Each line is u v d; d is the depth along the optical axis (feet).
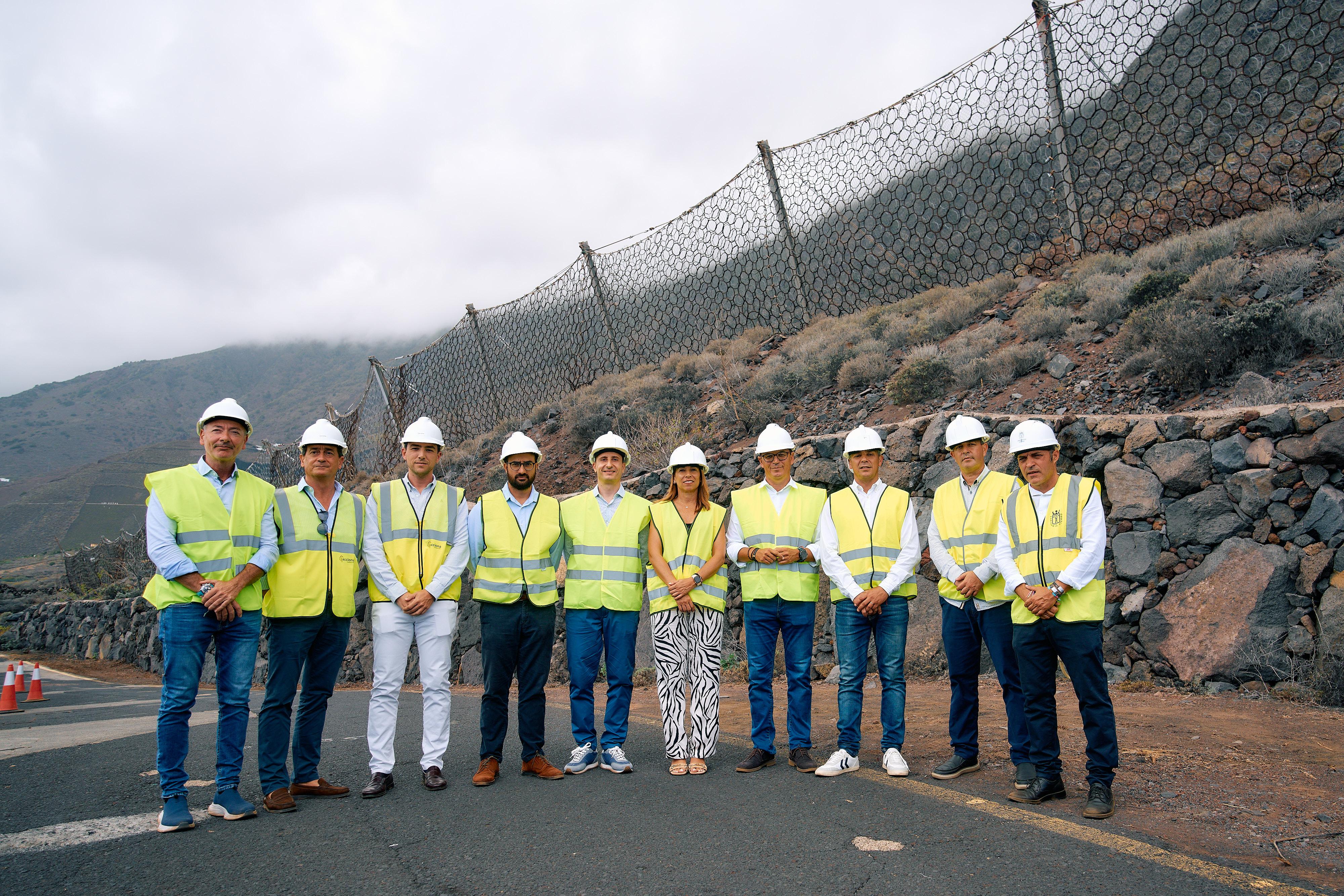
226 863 11.56
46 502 558.15
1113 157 44.29
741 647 33.12
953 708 16.29
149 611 74.64
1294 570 21.79
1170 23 39.60
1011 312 42.65
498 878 10.75
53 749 22.67
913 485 30.35
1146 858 10.94
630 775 16.96
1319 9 37.09
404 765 19.15
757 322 57.62
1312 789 13.74
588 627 17.69
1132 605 24.02
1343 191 36.47
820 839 12.03
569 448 52.80
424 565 16.70
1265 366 29.81
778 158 53.93
